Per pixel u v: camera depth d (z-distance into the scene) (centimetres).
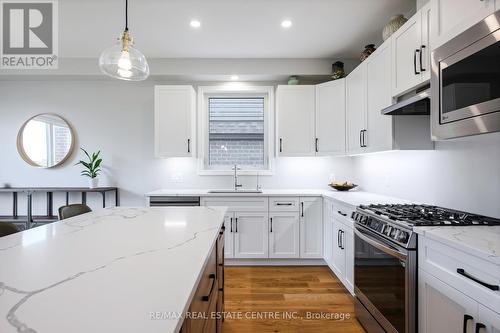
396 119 224
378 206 212
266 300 250
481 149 179
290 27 282
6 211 380
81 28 281
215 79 379
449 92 142
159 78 374
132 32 291
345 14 260
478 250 106
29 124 379
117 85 385
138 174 386
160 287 77
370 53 283
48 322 59
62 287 77
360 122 284
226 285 281
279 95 352
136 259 100
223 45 322
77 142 383
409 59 202
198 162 387
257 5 244
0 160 380
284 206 331
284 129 353
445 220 158
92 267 92
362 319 207
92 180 358
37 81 381
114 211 205
